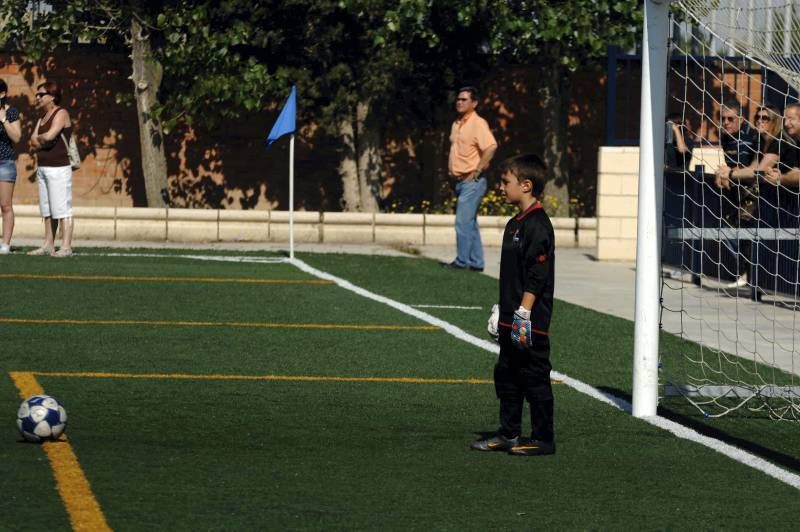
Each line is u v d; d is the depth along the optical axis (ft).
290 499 85.61
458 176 241.55
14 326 158.92
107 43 315.58
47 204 241.96
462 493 88.38
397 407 117.60
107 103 314.55
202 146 317.22
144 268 228.02
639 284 116.47
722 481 93.35
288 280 216.95
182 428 106.42
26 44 296.92
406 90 297.12
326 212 300.61
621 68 274.16
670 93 249.14
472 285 218.38
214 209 297.33
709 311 193.57
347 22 291.79
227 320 169.37
